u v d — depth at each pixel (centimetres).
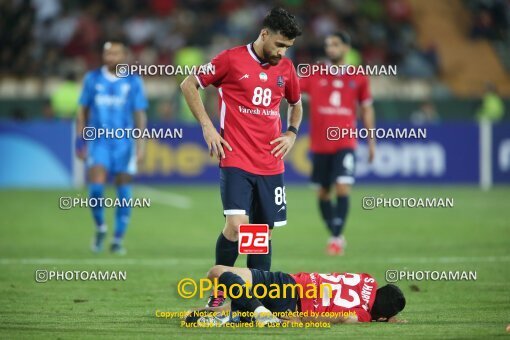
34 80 8819
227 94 2619
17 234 4838
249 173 2600
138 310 2722
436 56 9781
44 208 6022
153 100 7919
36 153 7312
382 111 8194
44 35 9212
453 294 3022
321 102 4269
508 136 7675
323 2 9806
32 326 2444
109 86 4081
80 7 9469
